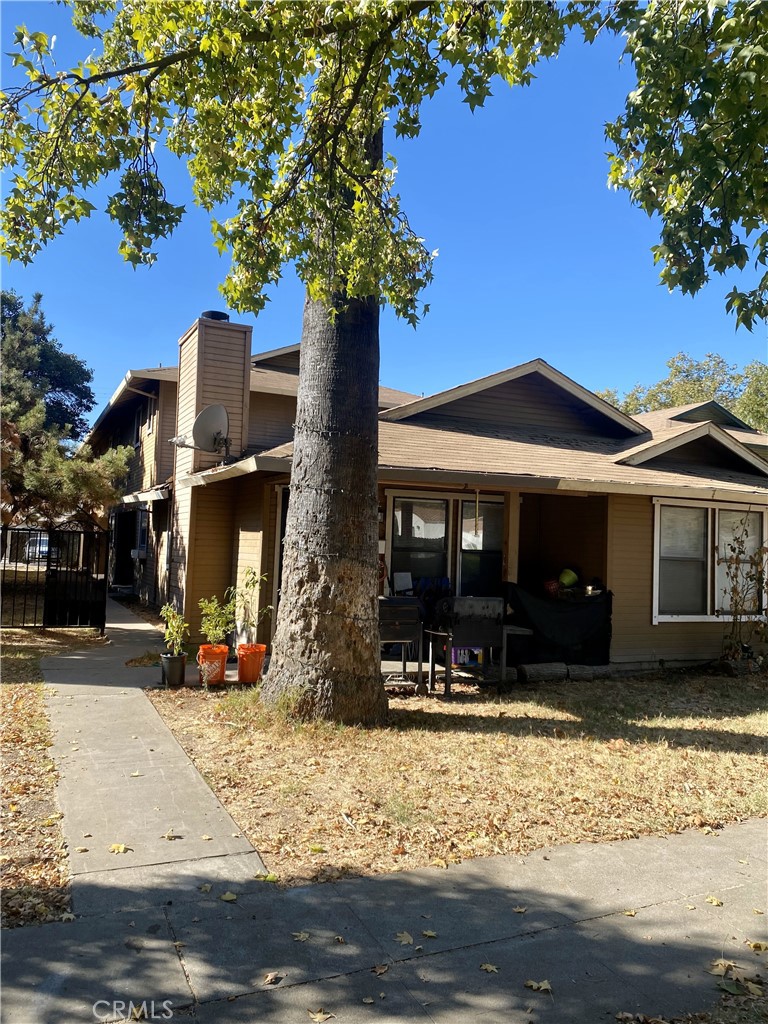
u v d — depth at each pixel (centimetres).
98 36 452
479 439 1029
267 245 498
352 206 546
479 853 380
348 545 623
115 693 742
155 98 434
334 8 393
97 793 453
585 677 923
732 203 316
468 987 265
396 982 267
